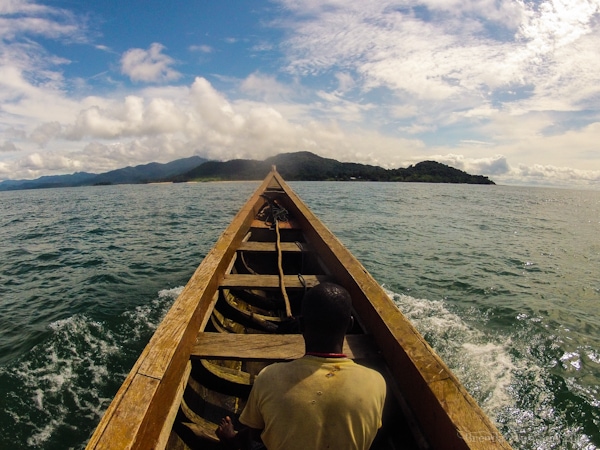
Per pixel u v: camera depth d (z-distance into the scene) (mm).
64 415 4402
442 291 8336
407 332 2412
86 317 6793
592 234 17375
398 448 2127
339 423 1276
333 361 1364
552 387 4934
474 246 13492
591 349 5883
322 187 64688
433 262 10836
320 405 1282
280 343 2758
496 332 6402
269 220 8008
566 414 4477
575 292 8484
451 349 5805
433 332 6324
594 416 4441
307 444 1267
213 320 3715
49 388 4848
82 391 4820
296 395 1299
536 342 6066
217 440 2312
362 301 3129
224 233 5391
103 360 5492
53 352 5676
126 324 6559
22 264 10859
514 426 4297
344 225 17859
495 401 4668
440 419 1746
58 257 11547
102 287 8453
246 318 3967
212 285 3646
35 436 4090
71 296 7938
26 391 4777
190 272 9547
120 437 1582
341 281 3902
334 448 1269
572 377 5148
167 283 8703
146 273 9539
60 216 22672
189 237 14250
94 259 11141
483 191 70250
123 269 9930
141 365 2094
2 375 5074
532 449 4016
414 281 8984
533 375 5180
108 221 19547
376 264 10453
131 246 12805
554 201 50188
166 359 2156
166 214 22547
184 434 2314
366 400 1304
